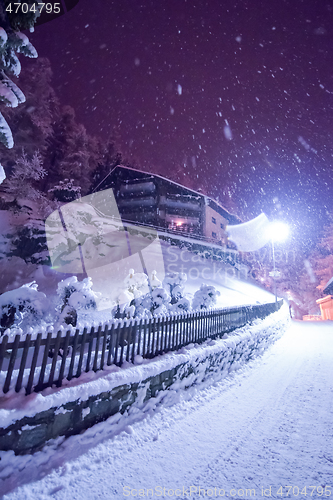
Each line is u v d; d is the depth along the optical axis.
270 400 6.16
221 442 4.34
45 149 34.72
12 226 23.50
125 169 43.31
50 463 3.47
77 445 3.81
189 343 7.48
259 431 4.69
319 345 13.65
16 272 20.66
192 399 6.06
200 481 3.39
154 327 6.18
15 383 3.70
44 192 32.91
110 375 4.58
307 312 62.03
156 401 5.27
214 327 8.99
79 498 3.09
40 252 23.42
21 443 3.31
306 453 3.95
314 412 5.43
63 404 3.76
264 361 10.18
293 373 8.45
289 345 13.79
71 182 32.81
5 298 7.88
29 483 3.17
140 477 3.48
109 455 3.89
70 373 4.18
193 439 4.43
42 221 25.97
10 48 4.61
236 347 8.81
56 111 40.19
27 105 33.12
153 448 4.15
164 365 5.58
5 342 3.48
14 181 27.17
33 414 3.40
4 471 3.10
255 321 12.97
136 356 5.51
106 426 4.27
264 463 3.74
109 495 3.15
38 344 3.79
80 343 4.45
